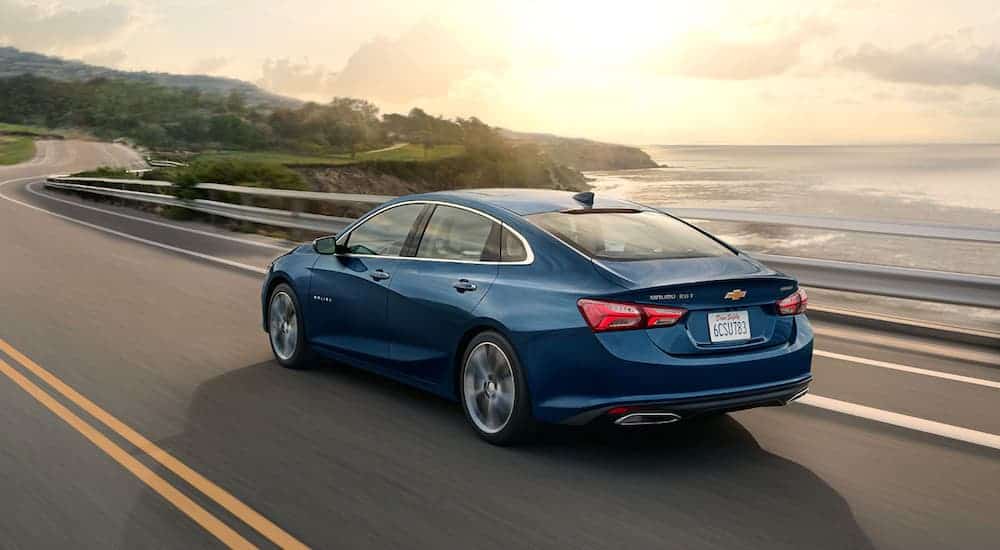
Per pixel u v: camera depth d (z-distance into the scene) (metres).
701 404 4.27
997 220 101.12
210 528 3.68
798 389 4.58
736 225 11.48
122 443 4.81
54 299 9.88
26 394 5.84
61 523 3.75
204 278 11.56
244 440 4.86
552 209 5.05
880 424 5.15
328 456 4.59
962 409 5.47
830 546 3.50
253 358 6.89
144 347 7.32
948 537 3.59
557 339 4.35
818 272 8.63
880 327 8.10
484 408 4.82
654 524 3.71
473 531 3.64
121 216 24.97
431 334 5.12
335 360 6.15
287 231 18.38
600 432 4.98
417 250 5.39
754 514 3.82
